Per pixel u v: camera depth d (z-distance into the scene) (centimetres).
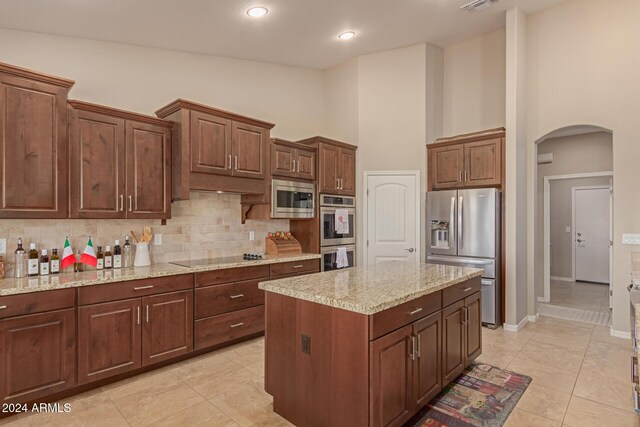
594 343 366
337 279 258
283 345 228
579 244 702
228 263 349
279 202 410
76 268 301
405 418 208
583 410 241
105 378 270
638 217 371
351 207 494
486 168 434
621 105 381
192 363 314
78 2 277
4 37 291
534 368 305
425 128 473
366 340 183
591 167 596
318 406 207
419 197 477
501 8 408
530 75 438
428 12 388
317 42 430
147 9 304
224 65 429
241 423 226
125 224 333
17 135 249
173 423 227
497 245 417
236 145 369
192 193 381
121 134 303
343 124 516
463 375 291
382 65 490
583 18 402
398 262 354
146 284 289
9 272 275
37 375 239
